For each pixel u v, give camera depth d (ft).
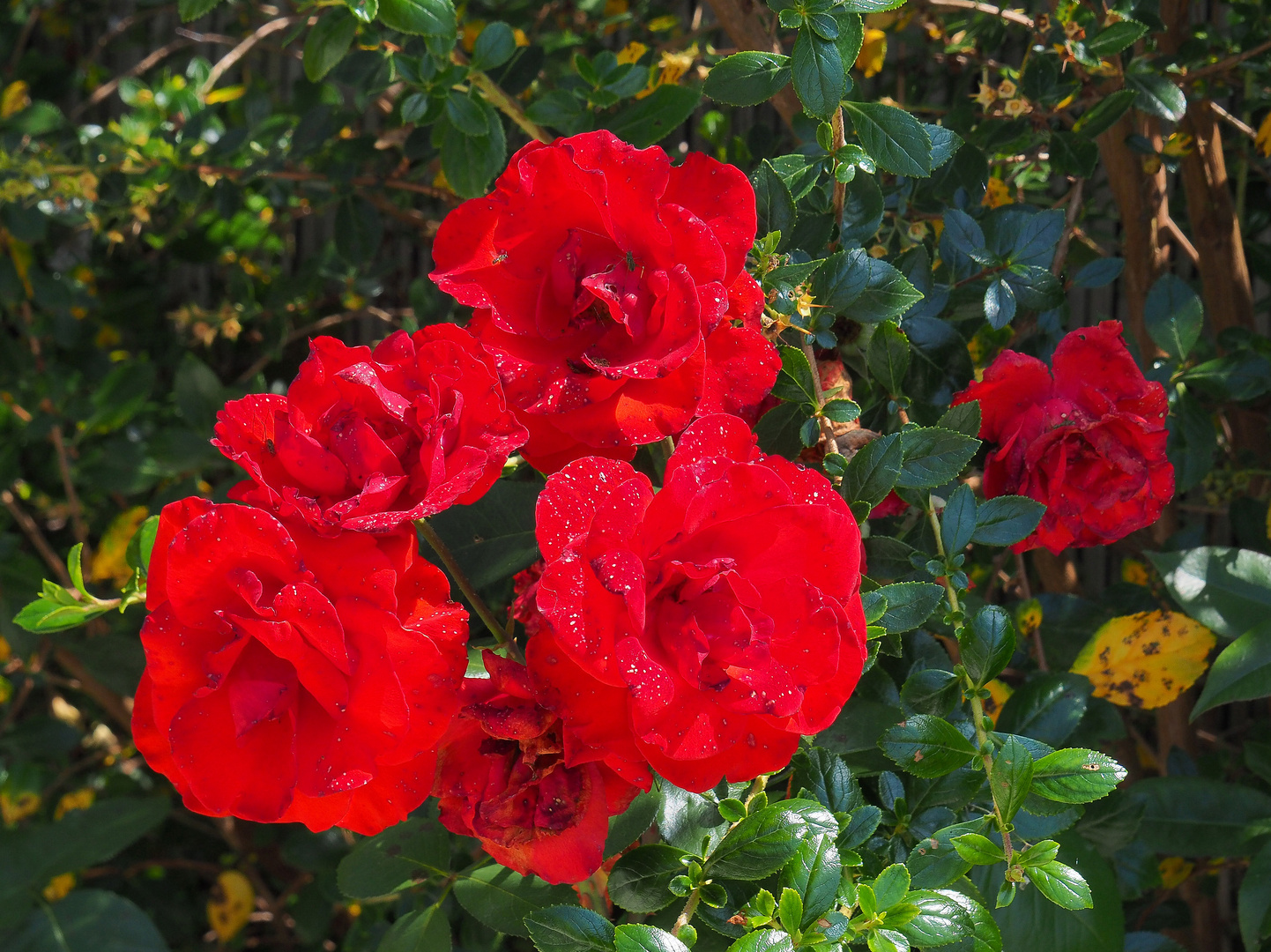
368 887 2.34
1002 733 2.38
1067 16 2.72
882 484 2.15
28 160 3.93
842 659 1.87
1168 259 3.46
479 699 1.93
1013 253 2.48
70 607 2.20
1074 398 2.30
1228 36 3.72
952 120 2.98
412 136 3.37
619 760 1.89
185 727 1.86
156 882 5.36
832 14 2.12
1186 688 2.56
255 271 5.20
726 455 1.93
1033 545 2.35
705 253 1.96
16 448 4.33
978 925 1.97
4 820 4.49
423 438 1.90
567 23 4.25
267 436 1.92
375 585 1.84
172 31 6.11
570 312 1.99
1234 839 2.62
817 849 1.93
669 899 2.05
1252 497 3.33
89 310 5.16
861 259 2.23
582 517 1.88
